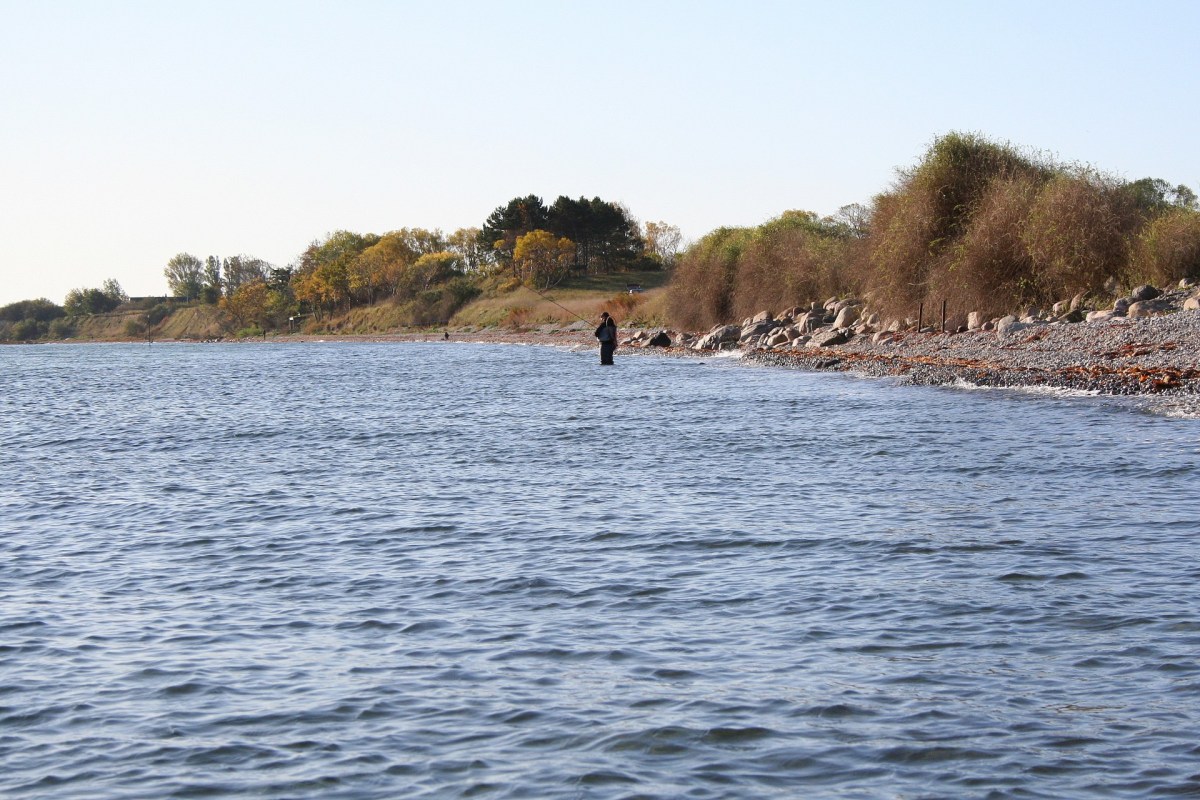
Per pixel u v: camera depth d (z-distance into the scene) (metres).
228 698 8.05
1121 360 31.28
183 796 6.57
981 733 7.15
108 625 9.94
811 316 58.06
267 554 12.70
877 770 6.68
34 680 8.50
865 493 15.64
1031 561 11.38
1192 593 10.05
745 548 12.37
